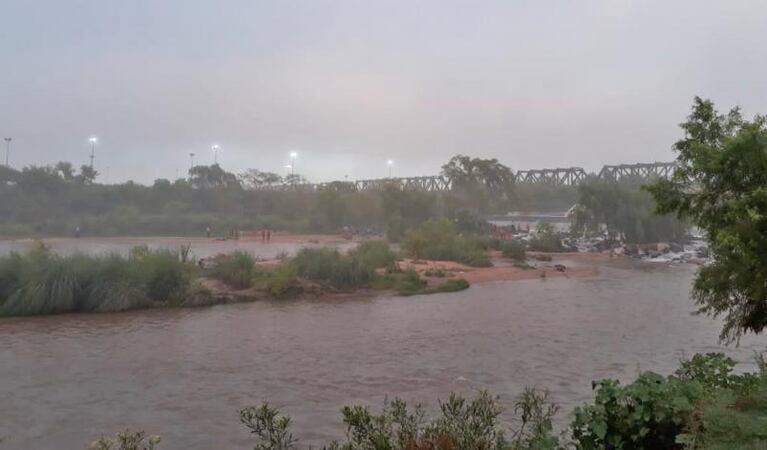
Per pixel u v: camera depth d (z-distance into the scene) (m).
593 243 53.50
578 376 11.37
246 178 103.88
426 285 25.70
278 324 17.28
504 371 11.80
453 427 4.67
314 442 7.72
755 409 4.82
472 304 21.41
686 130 8.59
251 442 7.86
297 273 25.25
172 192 86.81
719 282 8.26
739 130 7.75
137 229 69.00
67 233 65.44
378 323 17.48
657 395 4.91
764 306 8.34
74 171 89.94
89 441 7.95
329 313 19.34
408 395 10.07
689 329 16.41
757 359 9.06
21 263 20.17
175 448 7.66
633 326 16.92
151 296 20.80
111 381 11.02
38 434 8.24
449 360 12.78
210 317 18.50
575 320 18.00
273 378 11.23
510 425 8.07
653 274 32.25
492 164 85.31
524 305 21.16
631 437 4.80
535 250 49.97
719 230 7.39
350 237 60.59
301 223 75.12
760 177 7.45
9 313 18.47
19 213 71.31
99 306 19.30
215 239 59.59
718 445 4.14
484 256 36.44
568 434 7.58
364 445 4.61
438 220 44.38
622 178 96.38
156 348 13.93
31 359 12.76
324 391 10.38
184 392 10.31
